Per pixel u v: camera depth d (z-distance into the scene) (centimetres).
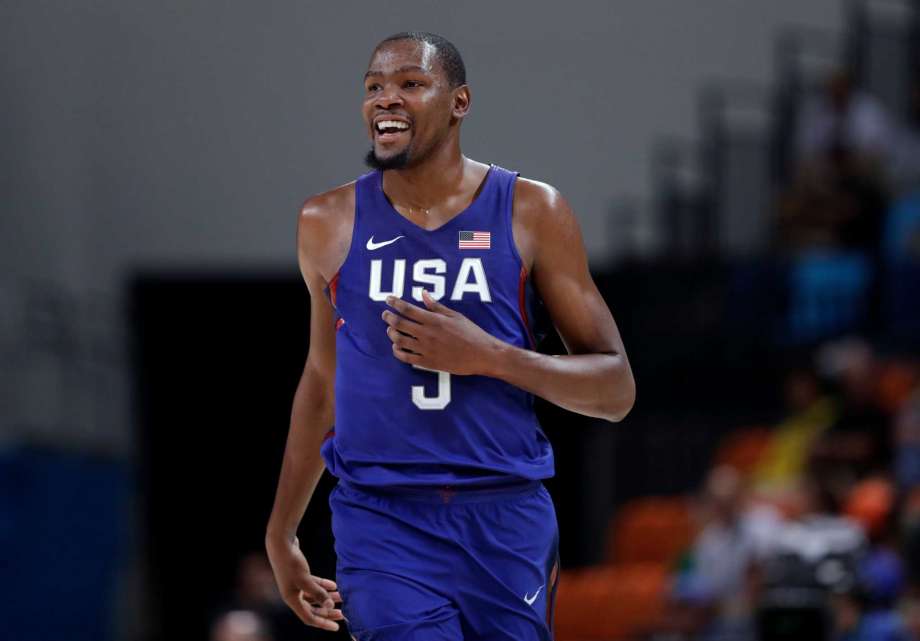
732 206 4222
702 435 3884
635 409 3938
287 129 4397
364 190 1082
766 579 1625
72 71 4428
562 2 4362
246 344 4622
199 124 4428
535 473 1061
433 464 1040
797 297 3794
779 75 4312
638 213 4338
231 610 3128
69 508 3897
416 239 1052
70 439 4194
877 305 3691
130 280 4444
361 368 1050
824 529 1686
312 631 3028
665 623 2627
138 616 4141
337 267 1070
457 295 1040
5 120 4422
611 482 3978
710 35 4388
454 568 1043
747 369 3841
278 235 4409
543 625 1083
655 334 3941
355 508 1061
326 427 1163
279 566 1187
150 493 4616
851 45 4194
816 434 3105
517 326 1061
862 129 3962
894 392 3359
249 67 4412
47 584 3809
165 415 4631
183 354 4603
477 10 4356
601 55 4375
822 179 3903
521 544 1059
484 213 1059
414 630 1025
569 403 1051
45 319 4262
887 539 2256
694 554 2855
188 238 4431
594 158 4362
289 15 4400
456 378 1038
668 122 4362
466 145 4366
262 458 4722
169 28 4431
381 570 1040
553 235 1063
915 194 3847
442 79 1040
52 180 4406
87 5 4431
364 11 4378
